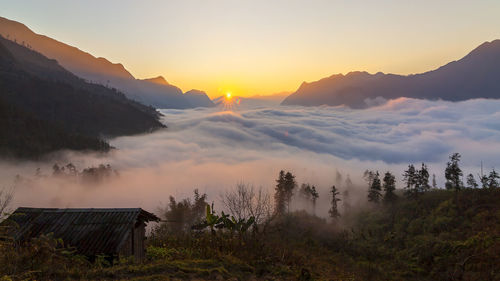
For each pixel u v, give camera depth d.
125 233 12.81
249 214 15.98
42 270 8.16
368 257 29.28
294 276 10.74
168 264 9.55
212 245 13.26
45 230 12.86
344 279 12.78
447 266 21.61
